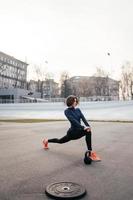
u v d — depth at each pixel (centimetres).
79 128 596
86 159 575
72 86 11325
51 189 400
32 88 11531
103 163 582
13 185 427
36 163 588
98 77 9869
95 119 2675
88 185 425
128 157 652
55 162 596
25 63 12638
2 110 4831
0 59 10725
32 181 449
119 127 1602
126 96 9731
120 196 376
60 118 3016
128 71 9838
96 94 9962
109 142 936
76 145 859
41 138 1055
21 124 1911
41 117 3269
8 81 11212
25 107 5212
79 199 364
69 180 453
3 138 1060
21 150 766
